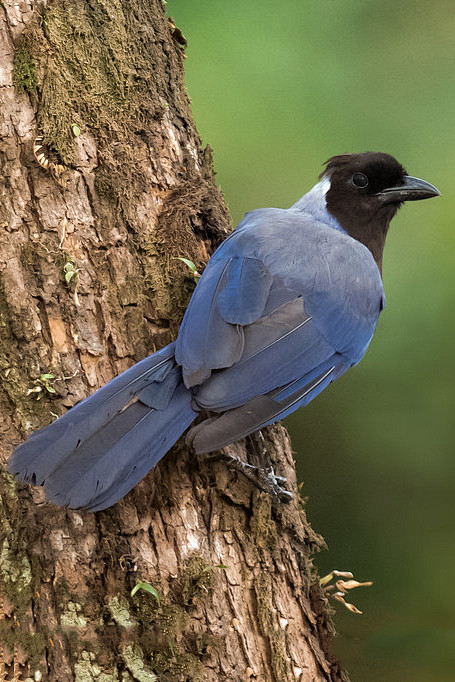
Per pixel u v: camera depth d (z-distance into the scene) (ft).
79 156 26.50
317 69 50.80
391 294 48.55
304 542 27.14
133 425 24.20
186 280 27.22
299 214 33.30
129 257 26.55
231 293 27.14
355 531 49.01
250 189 49.44
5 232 25.52
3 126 26.09
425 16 51.60
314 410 49.39
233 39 50.55
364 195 34.17
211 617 24.52
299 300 28.40
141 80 28.02
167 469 25.14
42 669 23.25
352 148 50.01
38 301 25.27
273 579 25.64
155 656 23.81
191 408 25.18
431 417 48.03
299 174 49.42
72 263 25.63
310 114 50.34
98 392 24.40
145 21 28.86
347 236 32.22
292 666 25.22
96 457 23.53
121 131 27.30
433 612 46.96
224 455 25.67
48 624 23.53
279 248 29.50
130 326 26.09
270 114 49.96
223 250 28.43
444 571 48.29
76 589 23.80
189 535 24.91
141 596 24.04
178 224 27.43
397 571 48.21
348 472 49.24
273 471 27.25
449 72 51.01
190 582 24.44
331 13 51.57
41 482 23.07
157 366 25.34
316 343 28.43
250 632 24.94
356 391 48.80
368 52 51.19
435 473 48.39
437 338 48.03
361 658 39.93
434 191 33.96
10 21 26.71
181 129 28.86
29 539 23.82
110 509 24.34
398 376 48.26
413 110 50.83
